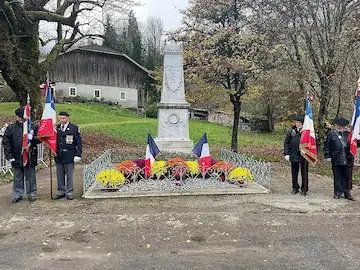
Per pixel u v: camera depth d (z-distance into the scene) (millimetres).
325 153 8648
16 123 8133
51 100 8484
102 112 39375
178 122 13234
